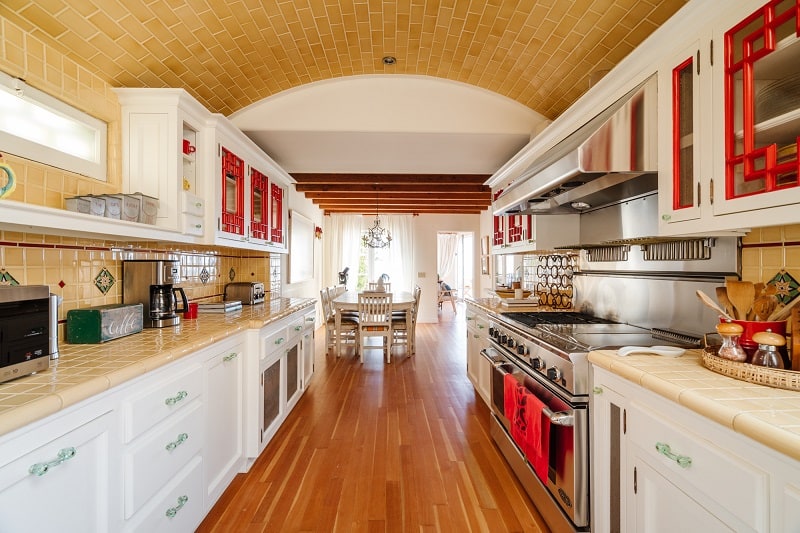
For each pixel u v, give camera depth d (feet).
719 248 5.03
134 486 4.11
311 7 7.25
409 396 11.53
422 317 26.53
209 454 5.93
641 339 5.69
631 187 6.05
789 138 3.54
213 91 8.74
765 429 2.47
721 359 3.74
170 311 6.92
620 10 6.32
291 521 5.88
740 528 2.73
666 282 6.03
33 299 3.77
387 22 7.85
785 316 3.80
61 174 5.44
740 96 3.82
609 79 5.71
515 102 10.28
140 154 6.66
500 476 7.15
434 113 10.37
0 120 4.68
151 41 6.46
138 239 6.36
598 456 4.74
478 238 27.17
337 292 19.56
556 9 6.75
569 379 5.02
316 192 19.25
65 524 3.30
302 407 10.62
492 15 7.38
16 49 4.82
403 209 24.89
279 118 10.24
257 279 12.53
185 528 5.19
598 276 8.01
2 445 2.73
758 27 3.60
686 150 4.54
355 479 7.05
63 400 3.18
